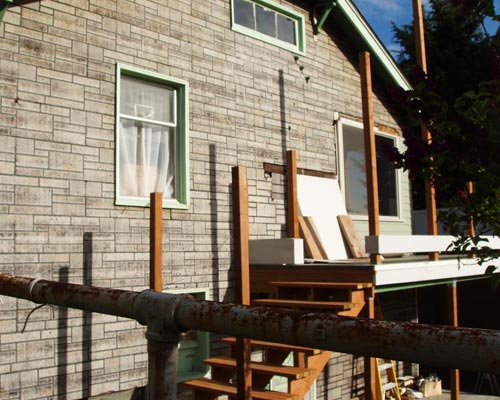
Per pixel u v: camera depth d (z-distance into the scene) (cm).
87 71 579
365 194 935
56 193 541
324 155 845
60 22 563
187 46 679
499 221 267
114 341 563
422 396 1012
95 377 546
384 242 600
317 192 815
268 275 662
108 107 591
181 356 638
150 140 640
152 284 537
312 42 855
